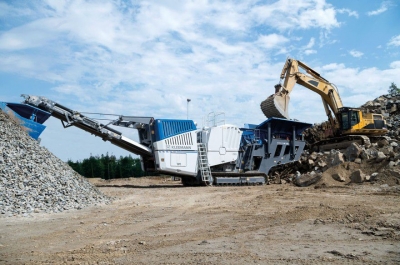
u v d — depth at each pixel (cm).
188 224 1052
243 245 755
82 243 823
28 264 639
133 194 2044
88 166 5478
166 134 2534
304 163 3012
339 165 2295
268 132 2920
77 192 1580
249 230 929
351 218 1020
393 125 3331
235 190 2225
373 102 3909
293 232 882
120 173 5522
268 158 2920
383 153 2230
